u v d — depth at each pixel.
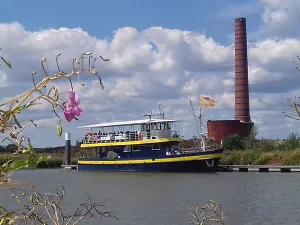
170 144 57.53
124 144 59.25
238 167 59.00
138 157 58.47
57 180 49.00
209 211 13.84
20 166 3.15
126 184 43.69
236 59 100.12
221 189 37.72
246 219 23.45
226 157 63.25
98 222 20.77
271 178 47.38
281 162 61.62
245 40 100.31
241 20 101.06
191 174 53.56
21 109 3.04
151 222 22.23
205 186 40.28
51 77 3.06
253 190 36.62
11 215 3.54
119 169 60.25
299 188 37.44
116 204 29.20
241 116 98.00
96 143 62.50
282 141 72.25
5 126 3.05
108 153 61.38
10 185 3.44
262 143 69.50
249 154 63.56
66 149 74.50
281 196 32.53
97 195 34.16
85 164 64.31
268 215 24.72
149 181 46.16
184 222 21.73
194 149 59.72
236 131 89.31
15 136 3.11
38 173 61.28
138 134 58.84
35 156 3.18
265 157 62.44
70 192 36.25
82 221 18.20
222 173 55.16
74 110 3.02
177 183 43.47
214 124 89.50
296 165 59.53
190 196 33.34
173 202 30.06
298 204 28.28
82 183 45.06
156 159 57.03
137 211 25.84
